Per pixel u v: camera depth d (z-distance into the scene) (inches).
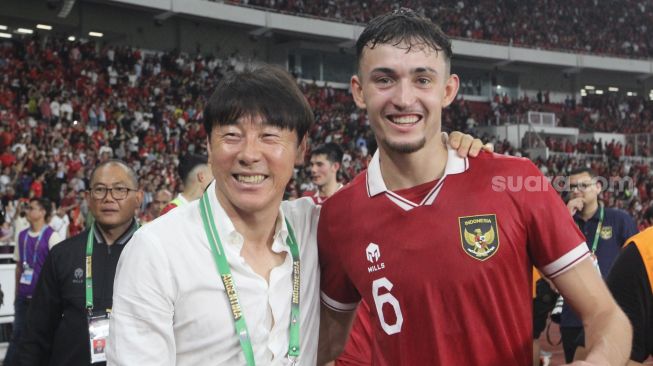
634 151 1012.5
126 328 60.4
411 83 69.7
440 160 72.9
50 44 743.1
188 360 62.8
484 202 69.2
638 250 74.9
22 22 789.9
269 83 64.8
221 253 63.1
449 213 69.7
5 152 507.8
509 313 69.8
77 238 115.6
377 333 75.8
